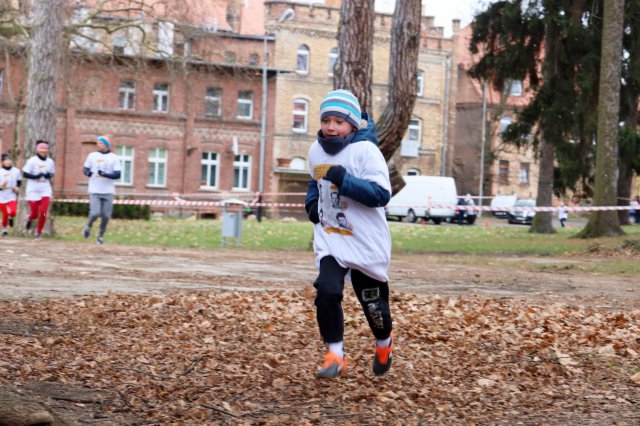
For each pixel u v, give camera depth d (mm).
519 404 5875
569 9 36500
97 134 56219
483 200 70438
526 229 43938
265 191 61438
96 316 8188
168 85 58000
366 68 20656
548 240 31344
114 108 56500
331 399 5828
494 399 5984
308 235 31453
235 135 59781
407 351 7266
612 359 7121
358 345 7531
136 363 6535
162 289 10516
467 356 7180
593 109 37594
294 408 5594
